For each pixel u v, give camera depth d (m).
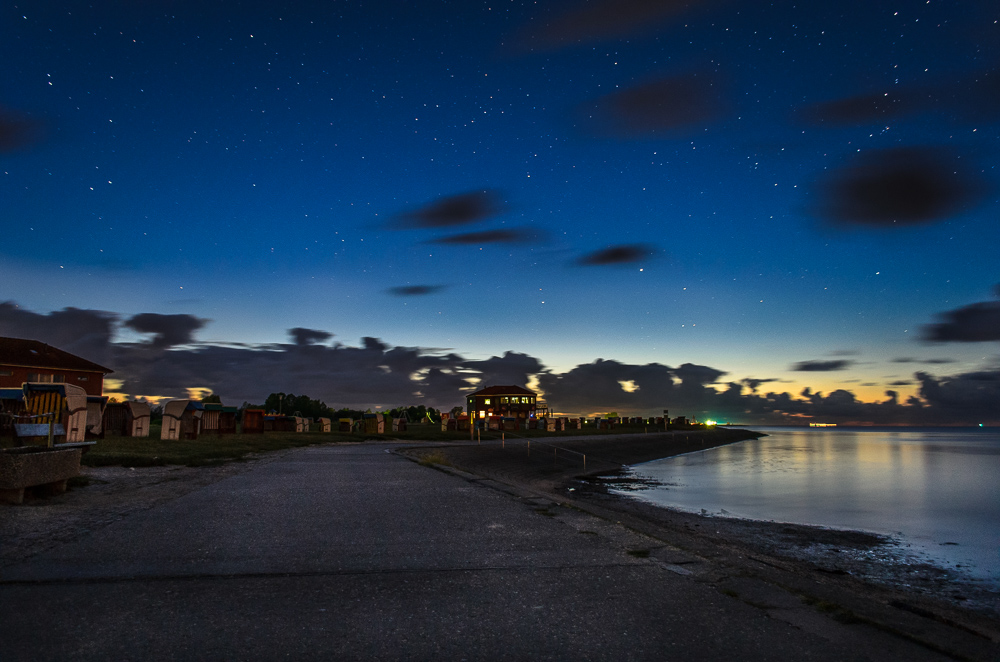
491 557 6.18
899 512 23.59
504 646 3.82
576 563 5.96
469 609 4.53
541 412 129.12
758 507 24.42
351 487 12.30
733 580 5.40
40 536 6.70
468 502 10.25
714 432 140.62
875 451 83.31
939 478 39.78
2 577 5.09
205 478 13.59
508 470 35.34
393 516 8.68
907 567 13.55
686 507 23.70
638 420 130.00
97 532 7.07
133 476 13.33
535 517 8.71
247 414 41.66
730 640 3.96
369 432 50.81
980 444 120.44
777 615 4.46
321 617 4.31
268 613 4.37
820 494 29.67
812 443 119.62
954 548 16.19
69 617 4.18
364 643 3.84
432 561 6.00
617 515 10.13
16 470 8.53
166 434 28.12
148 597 4.66
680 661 3.62
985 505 25.94
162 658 3.54
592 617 4.37
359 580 5.28
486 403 128.75
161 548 6.31
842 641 3.98
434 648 3.77
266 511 8.94
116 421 30.11
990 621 9.09
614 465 49.03
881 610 4.73
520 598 4.81
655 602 4.73
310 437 40.09
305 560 5.95
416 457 22.97
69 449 10.12
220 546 6.47
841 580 11.66
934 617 4.91
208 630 4.00
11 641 3.73
